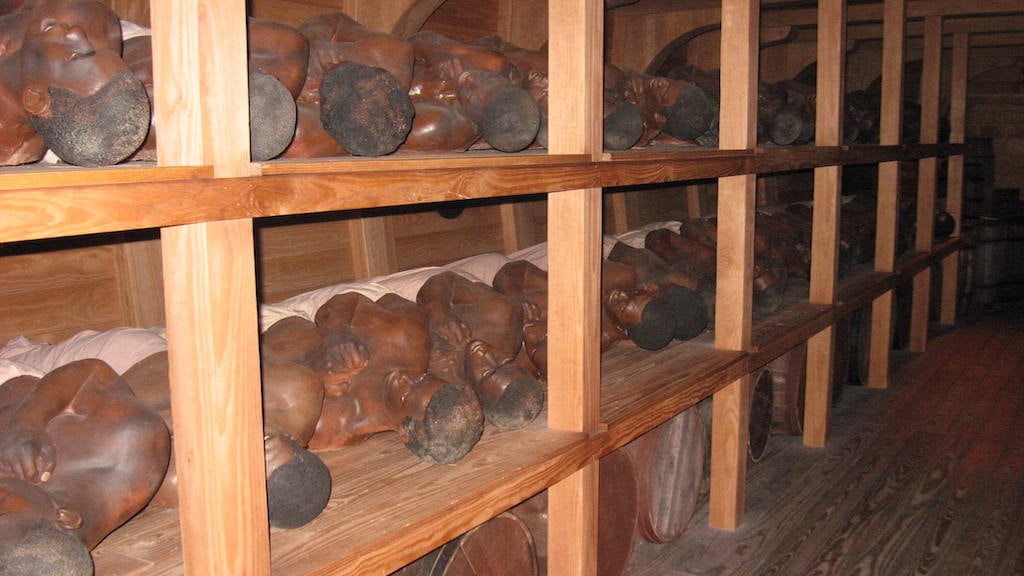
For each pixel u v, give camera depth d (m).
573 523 2.15
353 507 1.69
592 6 2.04
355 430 1.96
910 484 3.57
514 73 2.15
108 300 2.11
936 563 2.90
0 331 1.90
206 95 1.19
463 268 2.84
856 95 4.67
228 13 1.21
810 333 3.60
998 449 3.98
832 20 3.65
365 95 1.60
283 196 1.30
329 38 1.79
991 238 7.46
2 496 1.21
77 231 1.03
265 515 1.33
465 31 3.20
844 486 3.54
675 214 4.91
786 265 4.22
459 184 1.67
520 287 2.62
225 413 1.25
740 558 2.92
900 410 4.59
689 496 2.92
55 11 1.17
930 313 6.99
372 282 2.50
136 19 2.10
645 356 2.94
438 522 1.65
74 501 1.29
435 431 1.81
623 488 2.54
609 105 2.41
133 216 1.09
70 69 1.13
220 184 1.20
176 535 1.52
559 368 2.14
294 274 2.61
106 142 1.15
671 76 3.47
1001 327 6.77
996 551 2.99
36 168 1.17
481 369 2.08
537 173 1.88
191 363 1.22
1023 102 8.36
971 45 6.59
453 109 1.96
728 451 3.08
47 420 1.34
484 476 1.85
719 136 2.98
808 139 3.92
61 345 1.82
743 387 3.04
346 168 1.43
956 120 6.34
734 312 3.01
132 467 1.36
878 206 4.83
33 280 1.96
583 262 2.08
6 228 0.97
